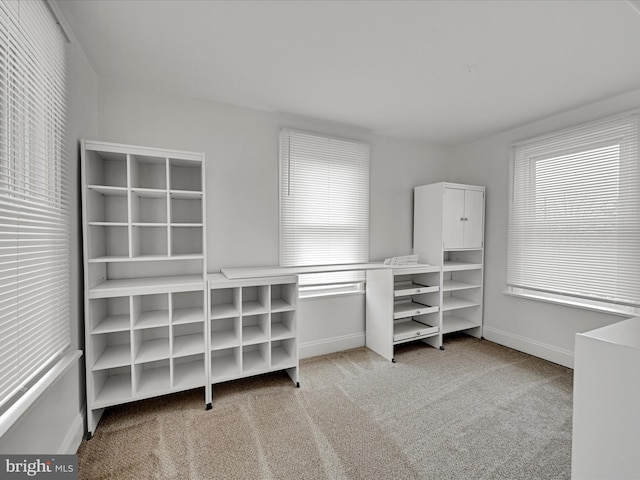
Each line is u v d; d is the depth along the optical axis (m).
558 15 1.53
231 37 1.74
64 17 1.54
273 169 2.83
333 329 3.16
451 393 2.32
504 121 3.02
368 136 3.34
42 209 1.34
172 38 1.75
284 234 2.87
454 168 3.89
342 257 3.18
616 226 2.42
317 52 1.89
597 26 1.61
